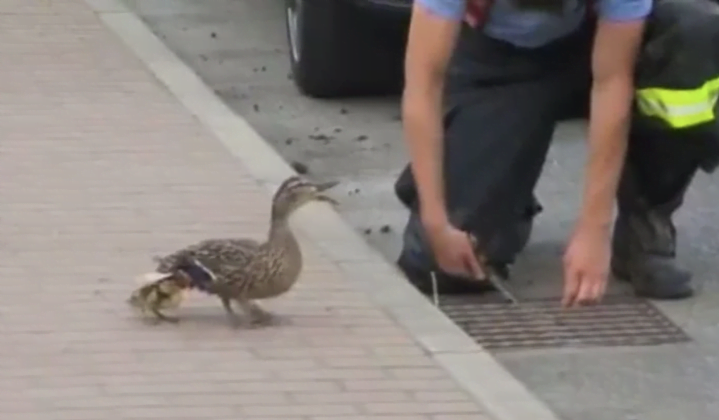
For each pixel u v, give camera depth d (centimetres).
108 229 905
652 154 857
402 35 1221
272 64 1349
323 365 748
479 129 845
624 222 888
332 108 1241
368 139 1162
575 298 670
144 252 872
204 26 1466
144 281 786
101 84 1190
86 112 1122
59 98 1153
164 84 1196
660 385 775
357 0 1179
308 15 1222
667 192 875
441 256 670
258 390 721
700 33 815
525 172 856
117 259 862
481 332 830
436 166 659
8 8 1391
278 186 984
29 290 820
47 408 698
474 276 685
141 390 718
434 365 753
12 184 971
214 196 966
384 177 1075
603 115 667
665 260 879
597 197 666
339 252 887
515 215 870
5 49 1273
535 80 844
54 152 1034
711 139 841
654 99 821
